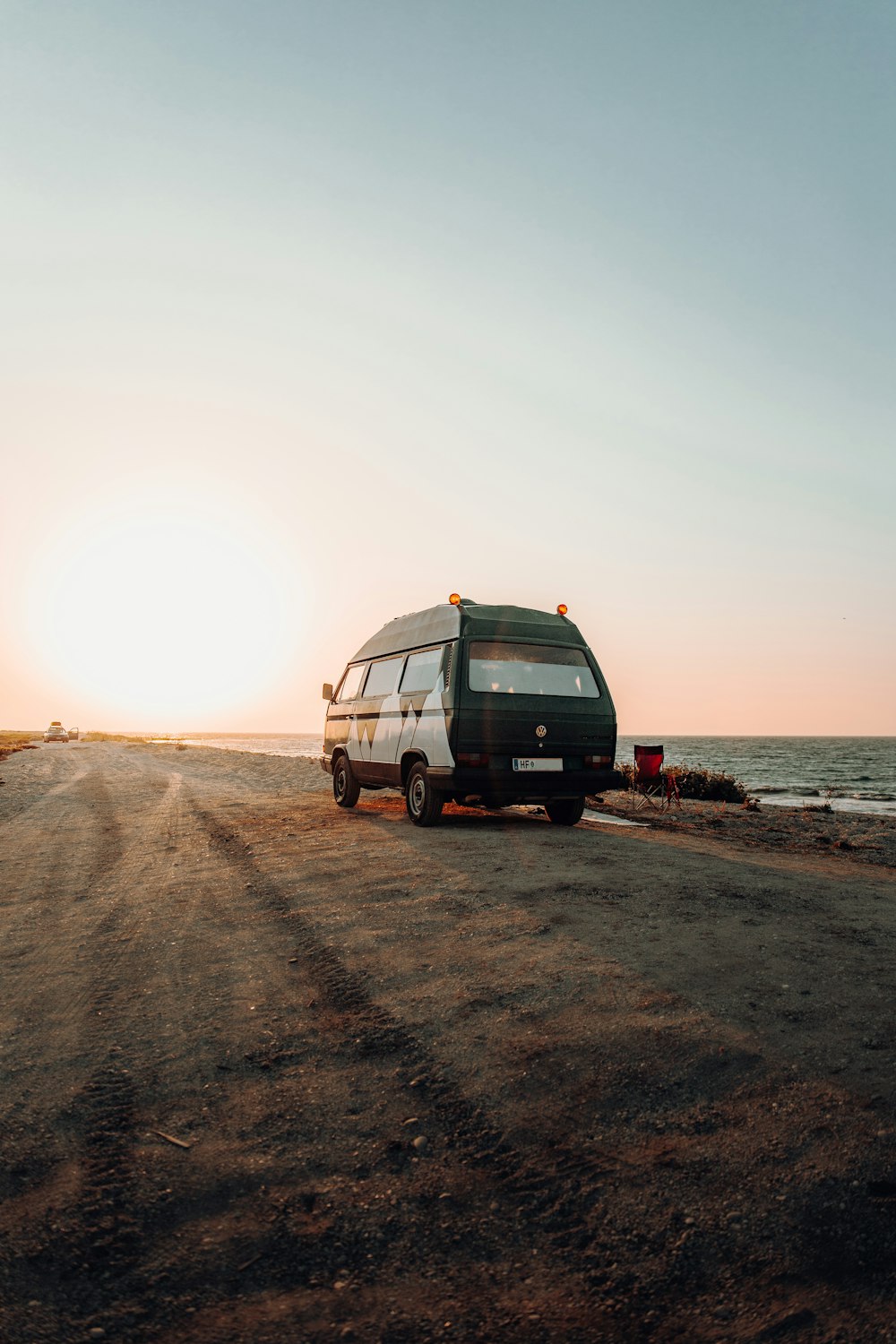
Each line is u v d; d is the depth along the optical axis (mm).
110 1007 4109
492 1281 2104
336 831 9625
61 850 9242
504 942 4777
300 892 6391
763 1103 2869
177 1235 2295
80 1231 2305
